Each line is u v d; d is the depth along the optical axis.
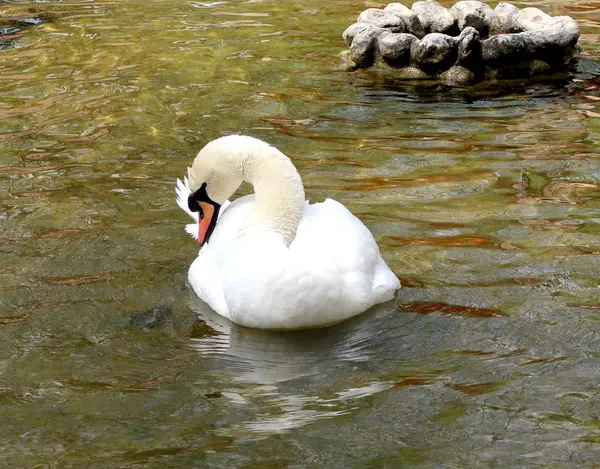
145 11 7.44
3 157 5.38
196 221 4.84
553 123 5.58
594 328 4.34
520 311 4.42
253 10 7.47
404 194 5.04
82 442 4.01
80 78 6.15
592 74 6.09
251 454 3.97
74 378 4.21
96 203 5.02
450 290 4.52
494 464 3.93
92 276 4.62
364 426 4.04
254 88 6.02
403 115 5.71
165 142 5.50
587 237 4.75
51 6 7.62
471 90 5.97
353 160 5.31
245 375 4.21
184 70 6.24
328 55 6.43
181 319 4.44
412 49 6.16
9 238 4.81
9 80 6.15
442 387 4.16
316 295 4.36
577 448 3.96
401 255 4.69
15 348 4.32
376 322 4.40
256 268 4.38
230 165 4.53
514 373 4.19
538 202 4.96
